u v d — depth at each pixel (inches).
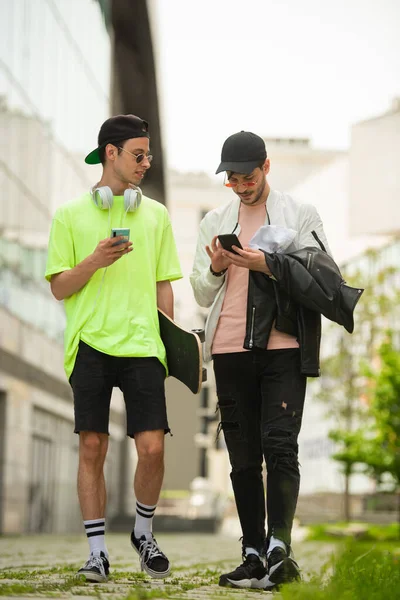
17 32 919.7
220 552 518.0
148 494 211.9
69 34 1192.2
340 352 1530.5
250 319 210.5
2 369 866.1
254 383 216.1
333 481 2230.6
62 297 214.4
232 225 223.9
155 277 220.1
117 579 213.3
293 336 211.5
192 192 3299.7
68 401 1165.7
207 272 216.4
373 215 1733.5
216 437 219.6
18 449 927.7
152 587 189.3
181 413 2418.8
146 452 208.4
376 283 1518.2
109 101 1569.9
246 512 214.7
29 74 972.6
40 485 1030.4
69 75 1196.5
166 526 1445.6
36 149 1009.5
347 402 1540.4
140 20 1539.1
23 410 946.7
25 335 954.1
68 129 1190.3
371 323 1505.9
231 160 214.2
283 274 206.5
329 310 205.6
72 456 1197.1
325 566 247.3
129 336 210.4
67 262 215.8
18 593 164.1
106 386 211.0
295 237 216.5
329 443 2217.0
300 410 210.4
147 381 209.0
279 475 205.8
